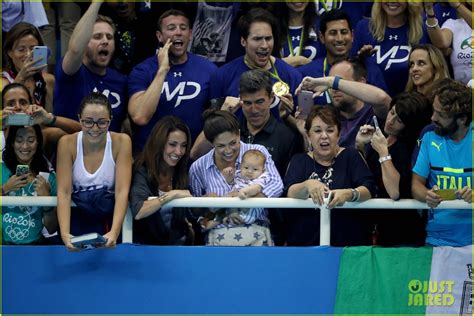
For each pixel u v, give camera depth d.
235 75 24.89
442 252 21.05
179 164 21.30
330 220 21.41
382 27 26.30
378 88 23.05
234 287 20.92
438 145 21.11
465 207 20.53
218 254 20.97
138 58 26.94
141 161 21.25
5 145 21.66
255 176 21.28
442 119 20.86
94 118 20.58
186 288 20.94
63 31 28.52
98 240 19.92
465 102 20.66
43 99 25.12
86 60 24.73
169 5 27.23
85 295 21.03
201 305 20.94
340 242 21.50
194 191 21.91
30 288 21.06
